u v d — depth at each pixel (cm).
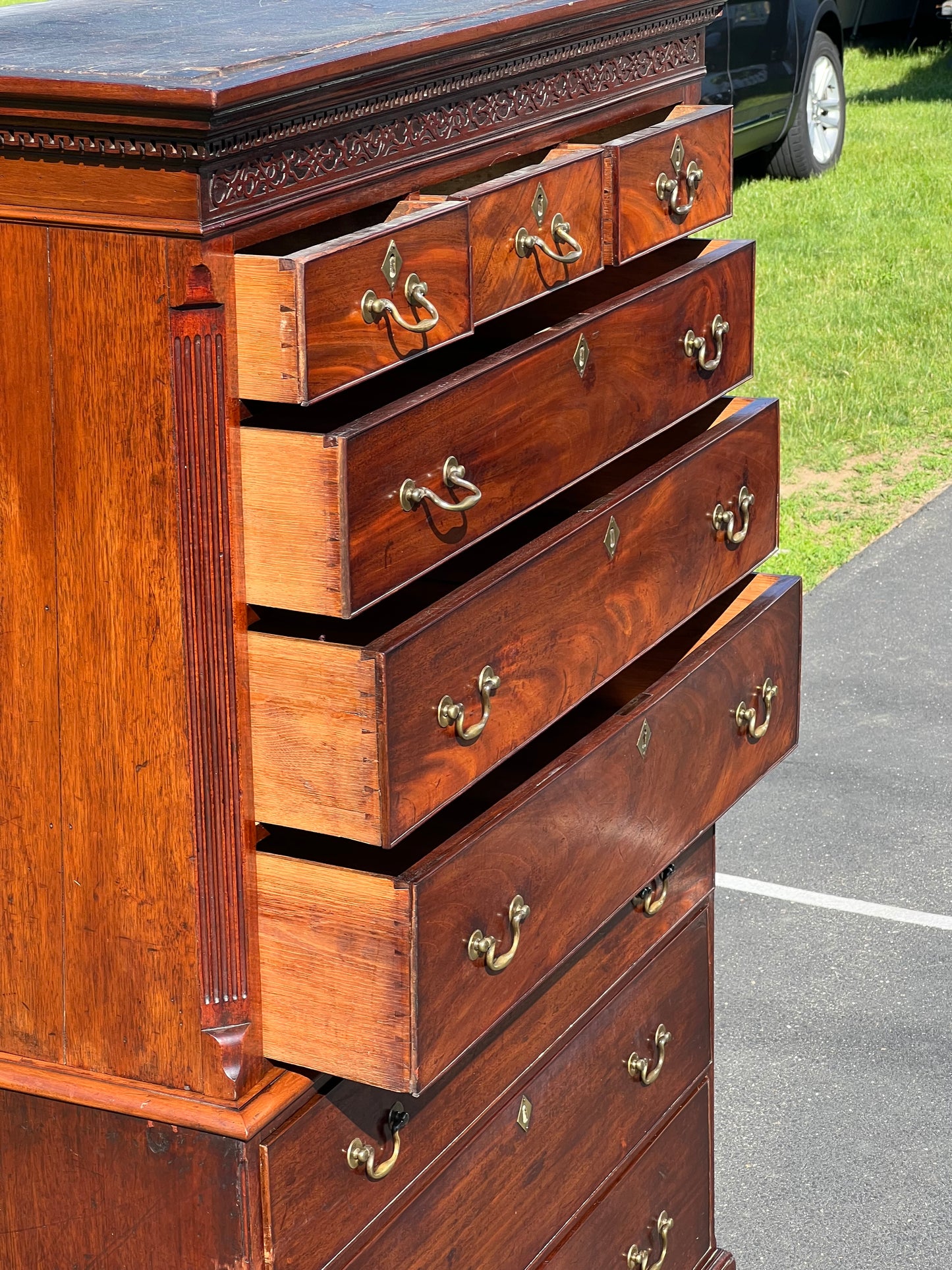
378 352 153
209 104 132
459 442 164
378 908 156
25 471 153
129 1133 167
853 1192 319
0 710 162
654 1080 239
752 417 229
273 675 153
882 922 407
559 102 190
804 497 671
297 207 150
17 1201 176
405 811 156
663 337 205
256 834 161
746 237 1003
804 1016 373
